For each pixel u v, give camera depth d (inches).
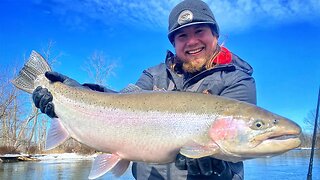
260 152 25.8
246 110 26.7
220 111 27.3
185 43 31.6
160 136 28.6
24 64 36.0
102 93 32.9
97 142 31.6
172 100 29.4
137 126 29.6
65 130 33.9
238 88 29.5
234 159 27.1
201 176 28.2
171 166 29.5
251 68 32.9
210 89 30.3
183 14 31.2
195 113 28.0
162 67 34.3
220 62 30.8
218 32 32.8
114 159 30.5
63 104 33.9
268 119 25.8
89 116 32.2
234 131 26.4
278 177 104.0
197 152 26.7
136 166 32.5
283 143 25.3
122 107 30.8
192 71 31.6
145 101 30.3
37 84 35.6
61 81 35.3
